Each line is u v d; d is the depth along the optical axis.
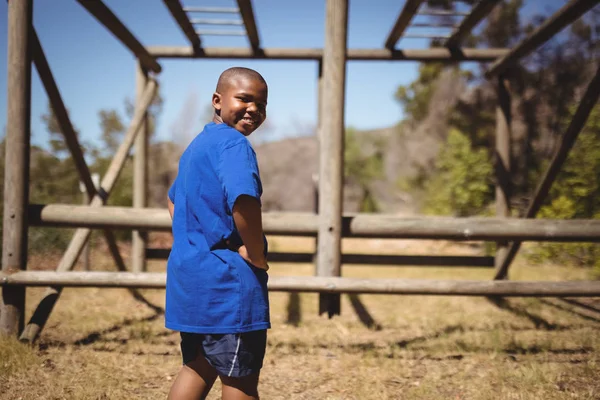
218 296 1.76
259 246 1.75
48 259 8.58
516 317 5.20
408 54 6.83
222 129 1.87
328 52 4.67
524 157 13.34
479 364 3.66
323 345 4.16
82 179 5.05
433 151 19.03
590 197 9.43
